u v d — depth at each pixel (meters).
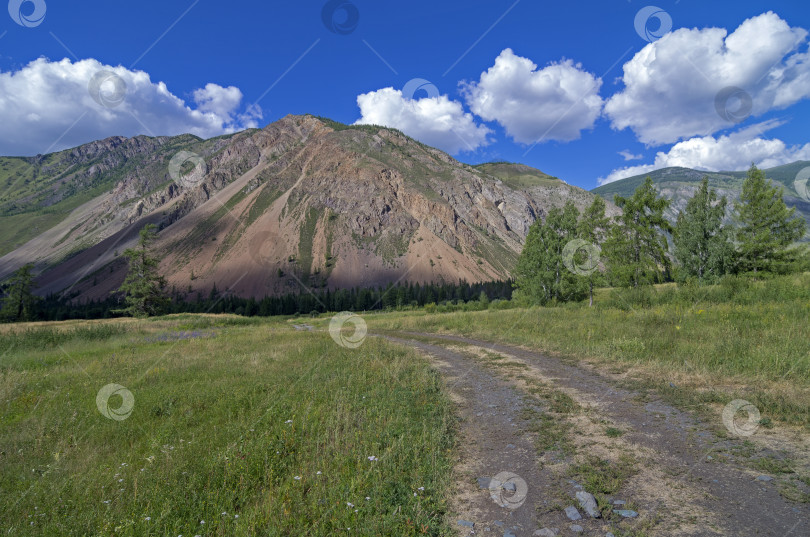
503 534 3.46
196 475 4.70
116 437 6.45
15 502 4.26
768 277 21.23
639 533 3.25
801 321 10.87
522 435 5.91
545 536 3.36
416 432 6.20
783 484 3.79
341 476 4.66
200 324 40.44
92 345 20.78
